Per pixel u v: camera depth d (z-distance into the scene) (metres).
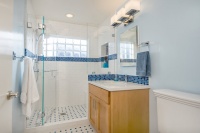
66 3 2.12
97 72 3.10
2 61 0.81
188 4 1.11
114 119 1.41
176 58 1.23
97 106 1.79
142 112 1.53
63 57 3.03
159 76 1.43
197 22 1.04
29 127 1.93
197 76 1.04
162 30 1.39
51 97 2.83
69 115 2.51
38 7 2.25
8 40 0.92
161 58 1.40
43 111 2.29
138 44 1.76
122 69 2.20
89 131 1.98
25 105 1.53
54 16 2.63
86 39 3.24
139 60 1.65
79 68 3.15
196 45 1.05
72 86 3.09
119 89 1.42
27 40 1.96
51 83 2.84
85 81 3.18
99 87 1.72
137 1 1.70
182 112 0.95
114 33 2.45
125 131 1.45
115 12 2.33
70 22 2.97
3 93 0.83
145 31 1.64
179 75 1.20
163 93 1.10
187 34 1.12
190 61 1.10
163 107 1.12
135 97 1.50
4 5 0.84
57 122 2.09
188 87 1.11
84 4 2.15
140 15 1.73
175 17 1.24
